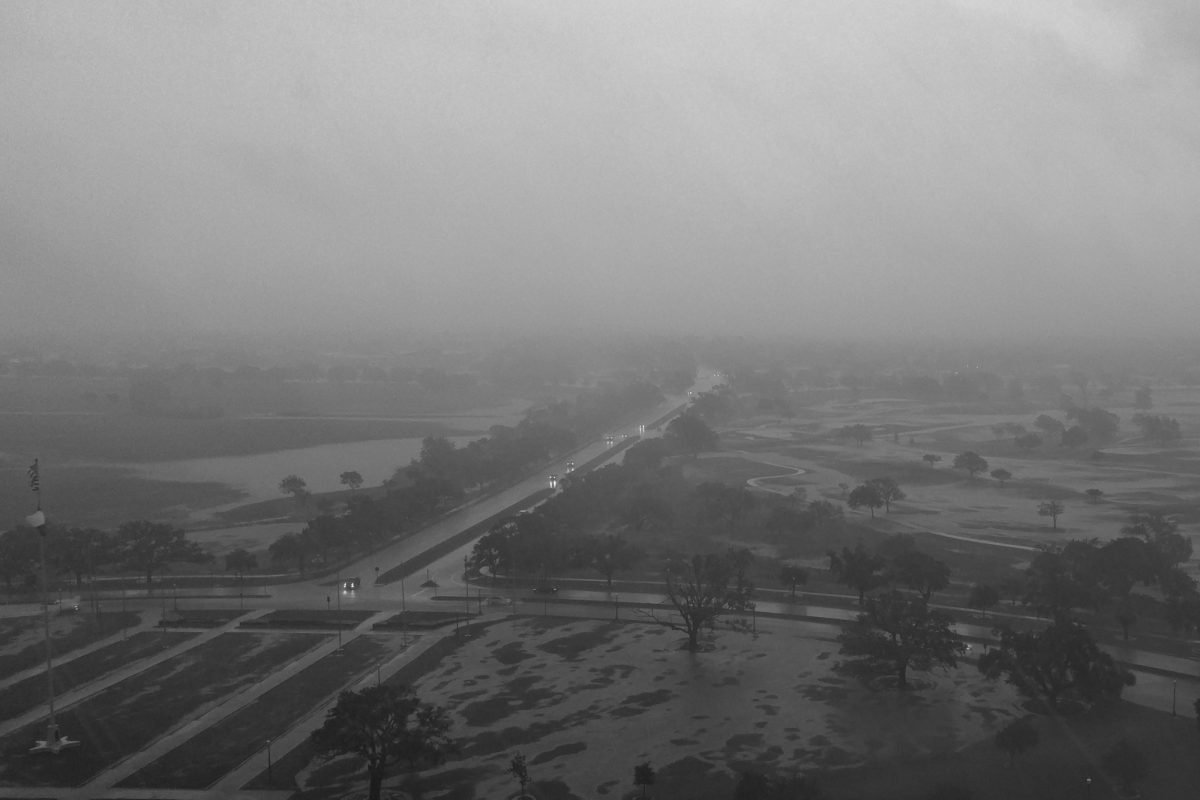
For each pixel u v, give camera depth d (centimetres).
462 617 10900
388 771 7088
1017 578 11525
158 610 11531
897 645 8588
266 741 7644
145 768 7219
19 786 6975
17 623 11056
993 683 8506
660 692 8494
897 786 6594
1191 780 6531
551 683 8762
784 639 9900
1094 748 7069
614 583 12231
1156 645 9325
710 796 6562
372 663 9412
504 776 6950
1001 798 6359
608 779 6850
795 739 7444
